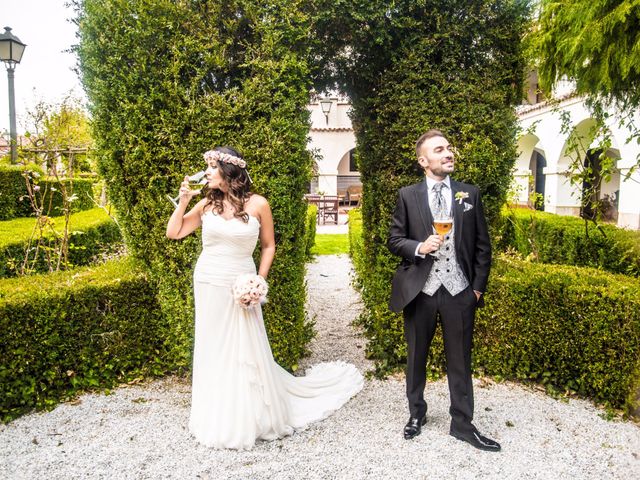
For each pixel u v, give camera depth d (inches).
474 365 152.5
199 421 115.0
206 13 134.1
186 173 135.5
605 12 153.9
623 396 127.2
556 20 173.0
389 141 152.8
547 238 260.1
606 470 101.6
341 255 430.3
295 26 138.0
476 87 142.8
